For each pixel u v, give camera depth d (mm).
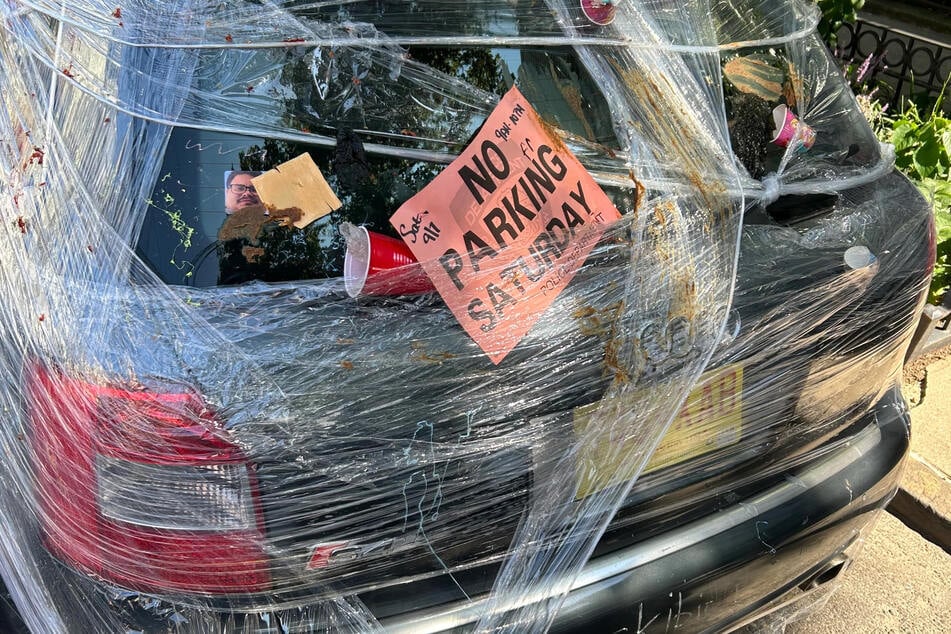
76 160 1333
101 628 1376
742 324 1491
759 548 1611
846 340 1641
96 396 1236
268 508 1281
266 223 1341
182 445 1230
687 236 1470
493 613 1410
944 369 3111
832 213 1706
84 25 1363
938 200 2945
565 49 1514
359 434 1279
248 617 1362
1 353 1330
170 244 1315
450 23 1460
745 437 1589
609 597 1473
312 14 1410
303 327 1310
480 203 1384
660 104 1553
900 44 4352
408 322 1328
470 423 1329
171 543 1296
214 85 1362
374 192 1386
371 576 1385
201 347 1267
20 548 1416
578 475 1413
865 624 2268
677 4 1639
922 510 2520
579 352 1372
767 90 1780
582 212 1436
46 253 1311
